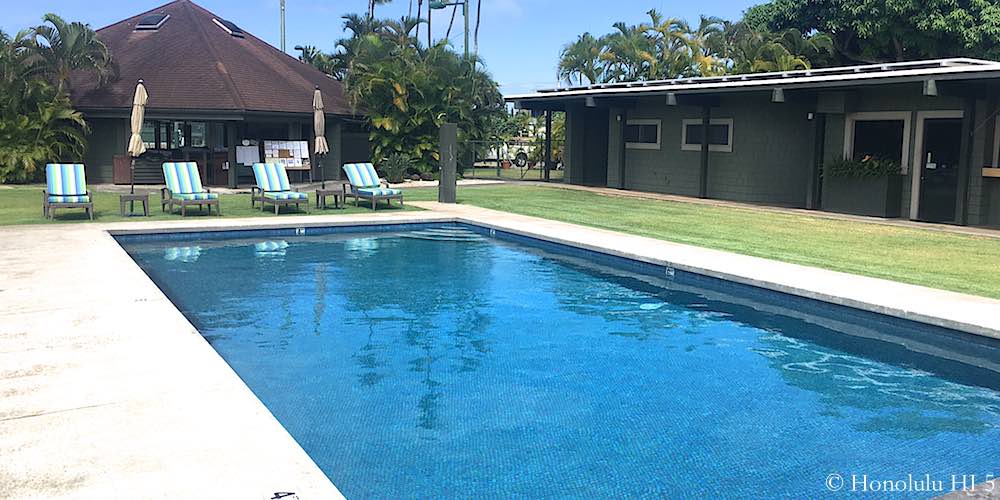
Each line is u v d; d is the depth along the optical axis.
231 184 23.28
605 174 26.31
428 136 27.80
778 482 4.39
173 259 11.69
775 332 7.81
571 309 8.79
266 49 31.03
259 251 12.53
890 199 15.80
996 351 6.80
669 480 4.39
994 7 31.55
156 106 23.55
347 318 8.26
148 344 5.85
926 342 7.35
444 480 4.35
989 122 14.27
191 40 27.31
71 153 23.98
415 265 11.45
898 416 5.49
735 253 11.11
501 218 15.56
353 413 5.45
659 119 22.38
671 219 15.67
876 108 16.16
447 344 7.32
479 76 31.06
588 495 4.18
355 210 17.03
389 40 29.41
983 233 13.41
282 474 3.67
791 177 19.14
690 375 6.43
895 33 33.09
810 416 5.48
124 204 15.12
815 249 11.56
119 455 3.86
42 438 4.06
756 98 19.41
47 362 5.38
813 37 33.50
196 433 4.15
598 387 6.11
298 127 26.98
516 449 4.82
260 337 7.48
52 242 11.23
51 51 23.62
